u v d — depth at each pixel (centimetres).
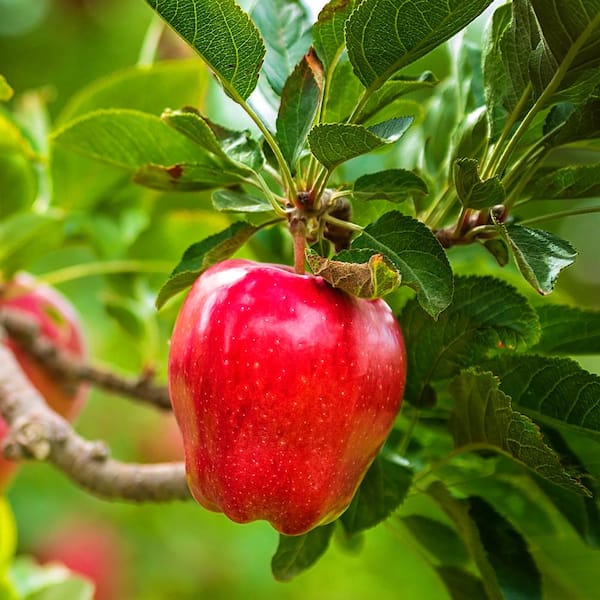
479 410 69
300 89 68
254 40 66
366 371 65
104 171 90
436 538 78
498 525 72
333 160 65
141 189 92
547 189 69
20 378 85
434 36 65
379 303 67
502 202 67
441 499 73
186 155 78
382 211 72
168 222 92
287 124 68
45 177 94
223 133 70
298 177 69
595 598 79
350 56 66
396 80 69
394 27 64
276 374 64
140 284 96
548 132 69
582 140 68
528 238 65
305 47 73
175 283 69
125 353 112
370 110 68
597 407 69
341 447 65
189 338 66
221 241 70
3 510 89
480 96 75
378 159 82
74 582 91
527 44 67
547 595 80
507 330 71
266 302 65
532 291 81
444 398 74
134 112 76
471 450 72
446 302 65
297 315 65
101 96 86
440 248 65
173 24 65
